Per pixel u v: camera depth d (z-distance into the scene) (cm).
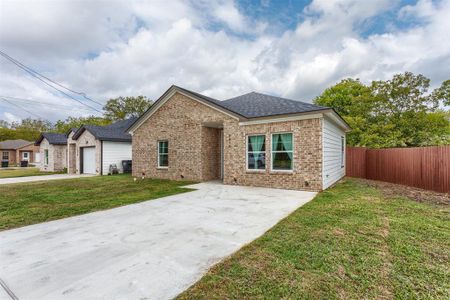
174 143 1236
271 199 702
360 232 394
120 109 3631
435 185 858
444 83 1631
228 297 225
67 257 321
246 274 265
